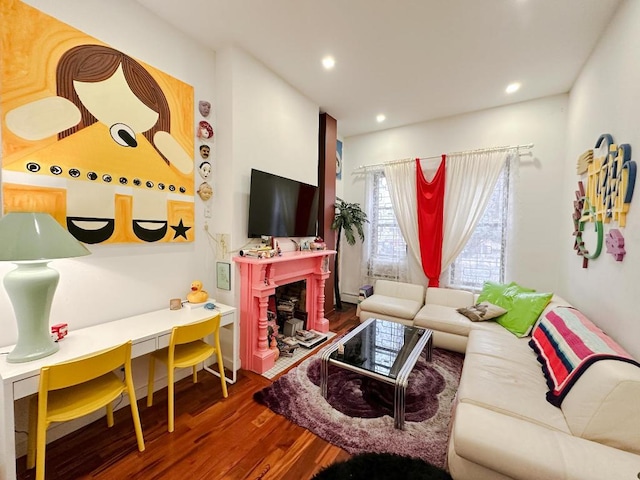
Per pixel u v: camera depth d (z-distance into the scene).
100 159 1.81
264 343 2.55
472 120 3.70
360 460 1.51
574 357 1.55
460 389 1.70
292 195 3.07
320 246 3.38
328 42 2.40
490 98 3.32
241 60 2.51
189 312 2.16
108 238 1.87
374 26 2.19
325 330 3.43
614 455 1.03
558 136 3.20
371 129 4.41
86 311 1.82
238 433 1.75
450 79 2.94
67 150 1.67
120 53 1.89
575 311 2.14
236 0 1.96
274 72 2.87
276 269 2.80
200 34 2.33
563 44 2.33
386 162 4.27
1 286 1.50
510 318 2.62
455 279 3.82
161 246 2.22
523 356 2.03
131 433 1.74
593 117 2.35
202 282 2.54
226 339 2.58
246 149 2.59
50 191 1.61
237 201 2.53
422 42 2.37
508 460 1.07
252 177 2.54
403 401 1.76
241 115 2.53
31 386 1.27
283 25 2.21
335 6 2.00
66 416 1.34
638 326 1.55
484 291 3.14
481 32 2.22
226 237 2.53
